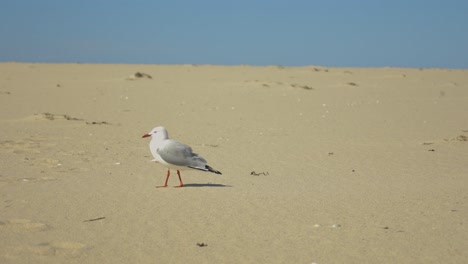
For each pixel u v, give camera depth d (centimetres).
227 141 1920
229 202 1052
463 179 1334
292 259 764
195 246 811
